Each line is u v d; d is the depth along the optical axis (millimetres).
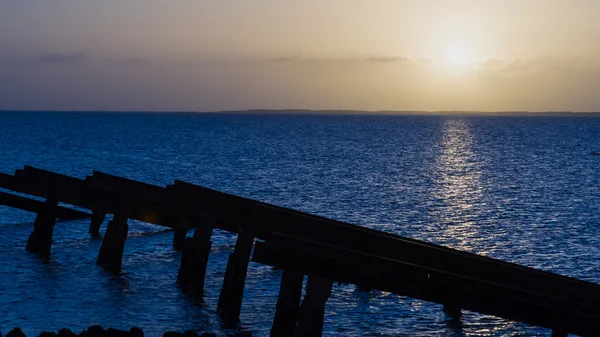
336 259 14586
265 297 22375
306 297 14820
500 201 54688
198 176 72188
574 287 16547
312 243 15000
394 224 42375
